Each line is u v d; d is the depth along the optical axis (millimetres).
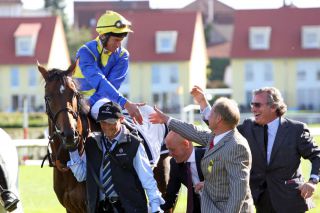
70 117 15688
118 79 17891
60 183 16734
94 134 15508
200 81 150125
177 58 139250
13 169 18625
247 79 140125
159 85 139875
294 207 16297
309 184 15734
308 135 16406
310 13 141750
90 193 15180
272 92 16375
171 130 16125
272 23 141500
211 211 14398
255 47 139875
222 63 179500
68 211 16938
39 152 44562
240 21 142750
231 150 14109
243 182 13922
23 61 140750
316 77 138500
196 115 98000
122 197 15062
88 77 17125
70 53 176125
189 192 15781
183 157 15836
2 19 145125
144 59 139625
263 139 16438
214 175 14352
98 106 16484
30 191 33000
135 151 15102
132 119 17531
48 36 143250
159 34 140375
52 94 15836
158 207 15000
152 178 15133
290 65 138875
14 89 141000
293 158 16312
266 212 16594
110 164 15125
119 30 17094
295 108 138125
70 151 15789
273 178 16344
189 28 142875
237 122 14375
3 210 17828
